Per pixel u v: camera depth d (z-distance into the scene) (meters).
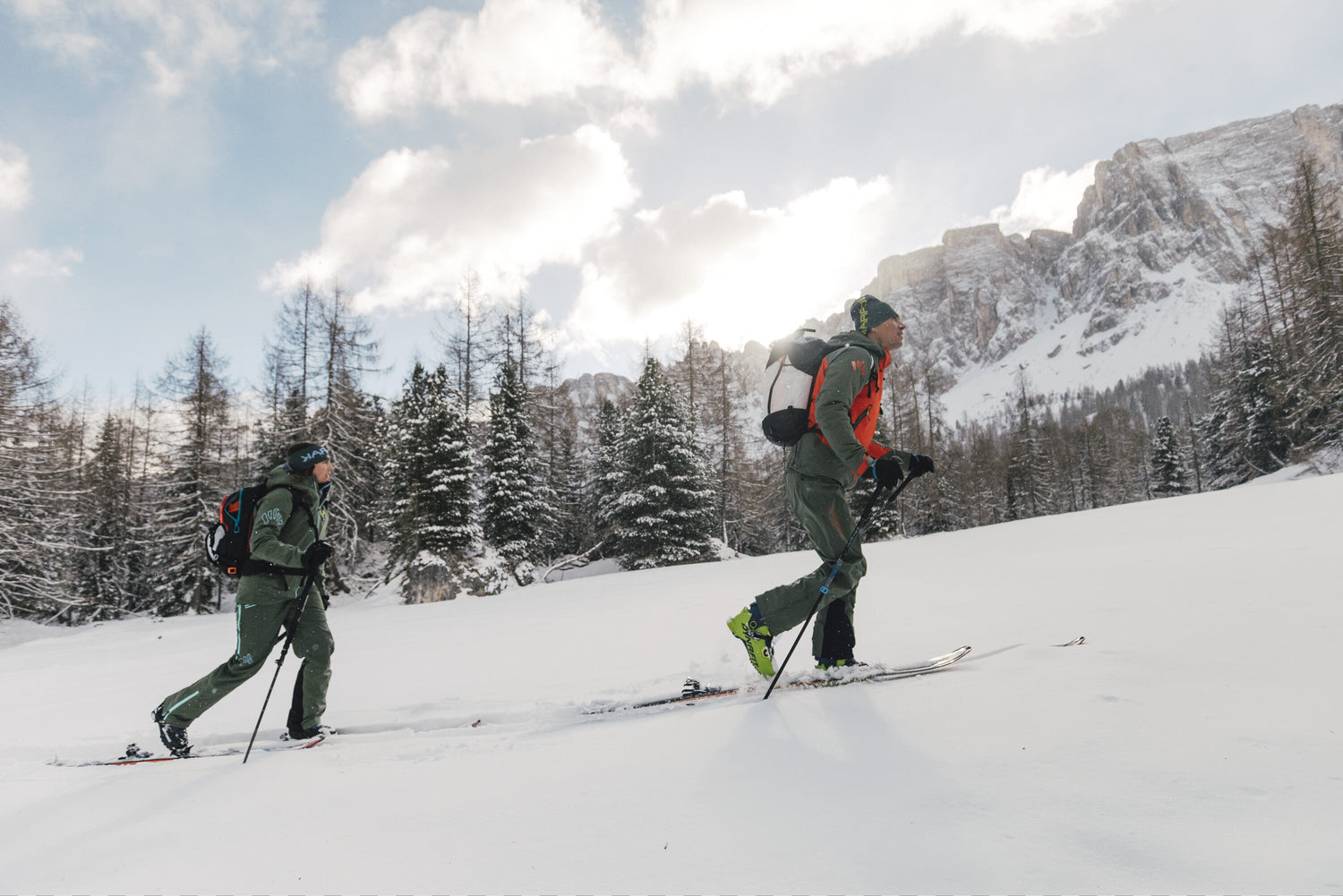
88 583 30.44
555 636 5.77
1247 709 1.93
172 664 7.75
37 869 1.74
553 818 1.71
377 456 27.34
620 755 2.14
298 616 3.14
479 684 3.85
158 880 1.60
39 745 3.35
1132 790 1.49
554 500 30.56
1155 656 2.60
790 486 2.98
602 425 35.66
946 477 37.12
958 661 2.78
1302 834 1.23
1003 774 1.63
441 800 1.94
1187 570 4.90
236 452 26.42
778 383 3.01
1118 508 14.76
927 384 41.41
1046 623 3.62
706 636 4.79
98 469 33.06
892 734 2.00
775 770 1.84
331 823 1.86
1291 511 8.44
